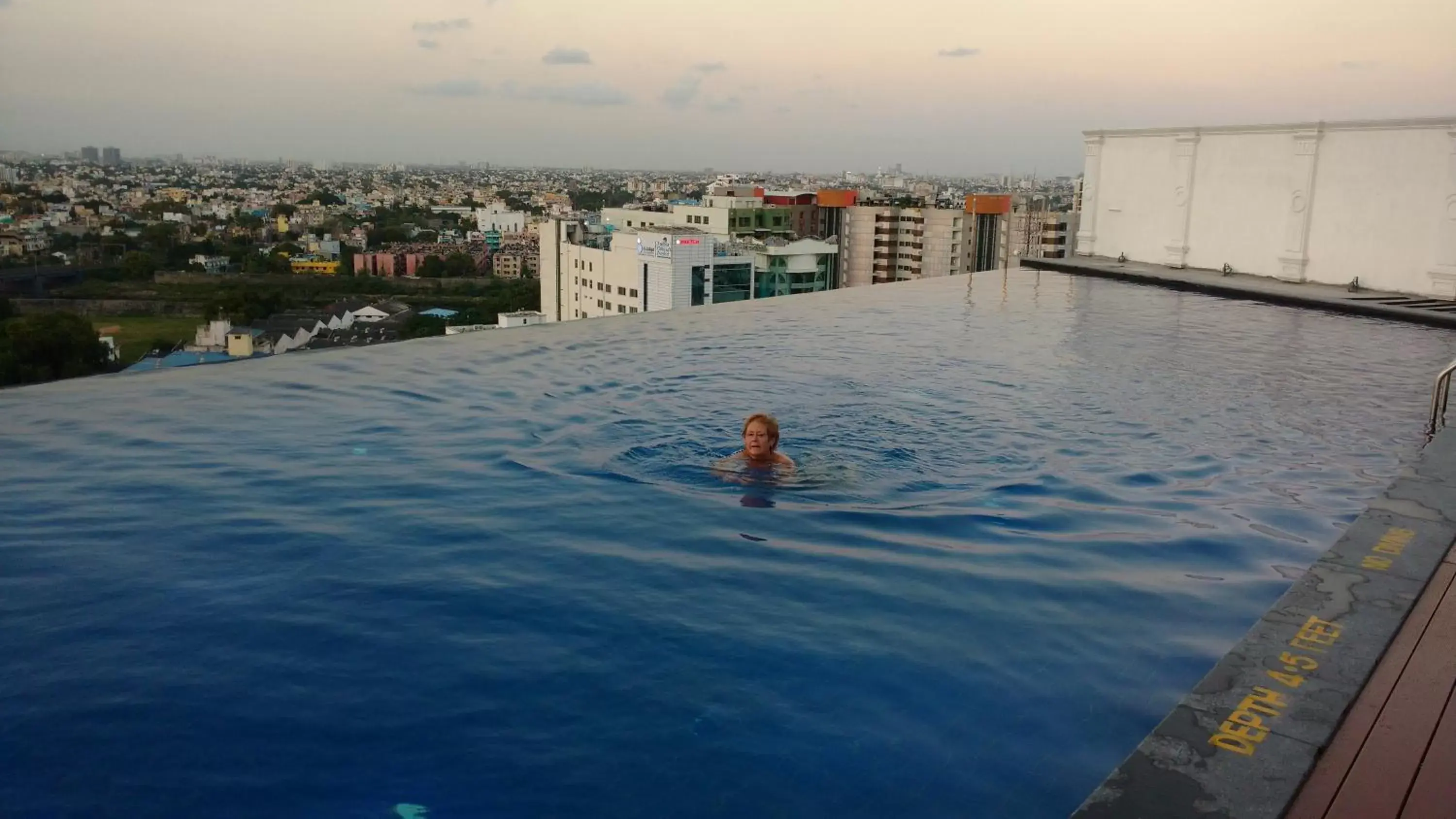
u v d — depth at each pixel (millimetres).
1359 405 7922
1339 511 5211
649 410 7629
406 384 8453
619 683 3098
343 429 6836
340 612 3645
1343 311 13961
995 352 10445
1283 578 4180
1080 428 7102
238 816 2350
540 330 11812
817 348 10641
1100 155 20328
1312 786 2291
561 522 4863
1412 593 3539
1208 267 18141
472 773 2562
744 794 2477
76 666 3158
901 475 5910
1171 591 3994
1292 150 16312
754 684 3104
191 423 6930
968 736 2787
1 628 3449
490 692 3021
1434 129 14359
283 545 4422
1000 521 4992
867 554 4430
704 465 6082
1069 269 19281
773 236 68375
